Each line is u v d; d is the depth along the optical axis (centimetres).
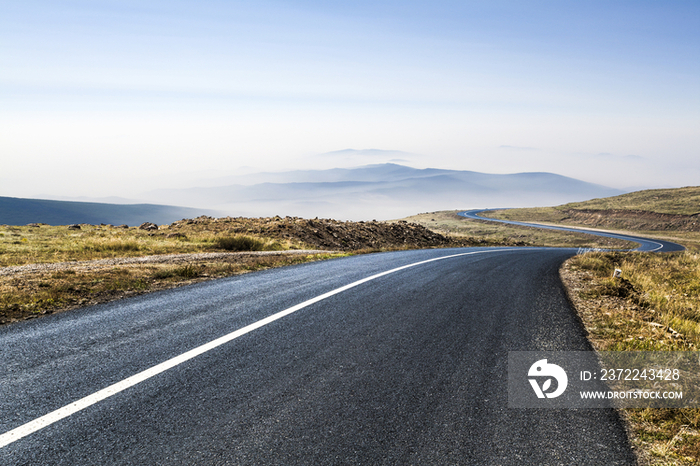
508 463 251
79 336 459
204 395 319
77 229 2622
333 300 684
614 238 6231
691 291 1270
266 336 474
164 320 535
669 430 310
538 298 791
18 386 325
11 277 890
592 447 277
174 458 239
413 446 262
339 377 364
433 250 2062
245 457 243
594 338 548
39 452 240
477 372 392
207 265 1188
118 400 306
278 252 1984
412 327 537
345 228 3309
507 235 7394
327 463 240
